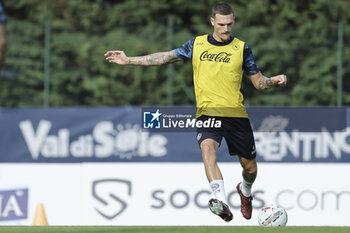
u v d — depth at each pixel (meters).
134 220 34.81
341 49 43.81
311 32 48.19
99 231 22.97
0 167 35.78
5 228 24.67
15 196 35.53
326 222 34.69
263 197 34.78
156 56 22.56
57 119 36.16
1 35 20.89
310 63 47.34
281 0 55.56
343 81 47.44
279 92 47.75
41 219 32.44
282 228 24.14
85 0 58.78
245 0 56.69
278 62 47.19
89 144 35.97
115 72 49.12
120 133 35.91
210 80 21.64
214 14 21.58
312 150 35.59
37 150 36.00
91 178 35.31
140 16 57.66
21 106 47.81
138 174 35.03
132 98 48.97
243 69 22.17
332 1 55.25
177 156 35.44
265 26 55.69
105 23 57.91
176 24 57.59
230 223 34.38
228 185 34.56
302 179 35.03
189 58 22.42
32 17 59.38
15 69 48.06
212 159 20.94
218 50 21.75
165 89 48.31
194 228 24.75
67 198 35.31
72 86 48.53
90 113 36.09
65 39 48.56
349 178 35.06
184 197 34.78
